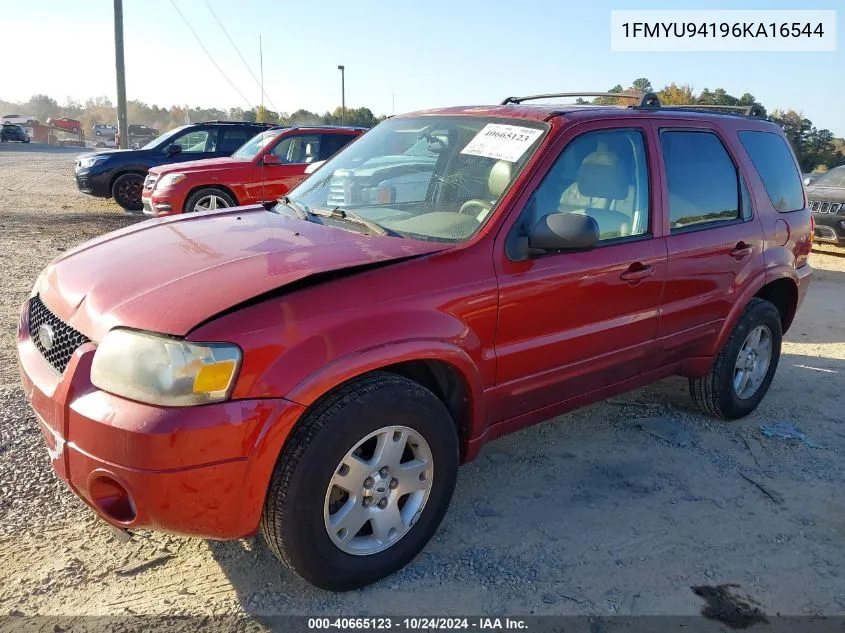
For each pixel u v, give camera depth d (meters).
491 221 3.09
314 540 2.57
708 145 4.21
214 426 2.29
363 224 3.28
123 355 2.34
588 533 3.27
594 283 3.40
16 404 4.20
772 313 4.60
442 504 2.98
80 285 2.78
